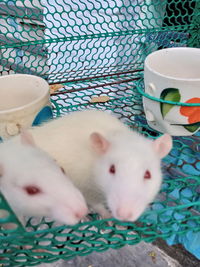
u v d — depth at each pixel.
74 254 0.14
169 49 0.23
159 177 0.17
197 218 0.15
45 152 0.17
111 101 0.27
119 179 0.15
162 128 0.22
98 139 0.17
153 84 0.21
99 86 0.28
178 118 0.21
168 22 0.30
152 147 0.18
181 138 0.23
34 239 0.13
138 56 0.31
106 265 0.22
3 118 0.19
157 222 0.15
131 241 0.14
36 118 0.20
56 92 0.27
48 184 0.15
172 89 0.20
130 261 0.23
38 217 0.17
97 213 0.19
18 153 0.16
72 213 0.14
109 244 0.14
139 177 0.15
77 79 0.28
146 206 0.16
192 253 0.21
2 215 0.15
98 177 0.17
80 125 0.20
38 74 0.29
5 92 0.23
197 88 0.19
